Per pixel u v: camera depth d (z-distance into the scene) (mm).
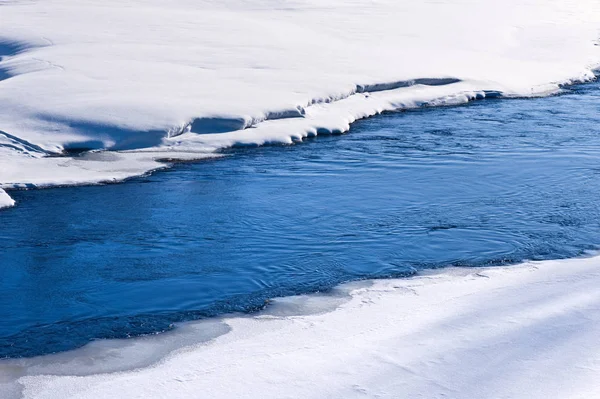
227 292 9492
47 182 13734
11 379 7199
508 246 11039
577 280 9258
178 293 9469
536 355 6961
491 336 7477
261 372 6949
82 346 8008
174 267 10312
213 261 10523
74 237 11398
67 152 15562
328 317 8414
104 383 6953
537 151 16328
